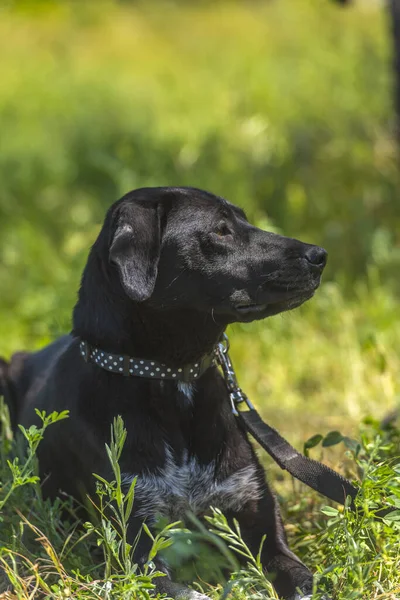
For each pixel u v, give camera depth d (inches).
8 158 644.1
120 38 1236.5
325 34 791.1
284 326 411.2
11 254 505.4
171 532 194.9
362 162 527.8
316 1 850.8
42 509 225.6
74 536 231.0
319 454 292.2
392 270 459.8
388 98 601.0
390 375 343.3
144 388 228.1
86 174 623.2
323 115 611.2
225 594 186.4
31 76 962.7
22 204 591.8
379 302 417.7
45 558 217.3
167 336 228.1
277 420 332.8
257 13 1320.1
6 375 291.4
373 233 480.4
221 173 562.6
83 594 200.8
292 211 508.7
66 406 236.4
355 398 339.3
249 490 229.5
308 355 387.2
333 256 474.9
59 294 433.7
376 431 269.3
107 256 227.8
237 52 1020.5
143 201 227.8
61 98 853.8
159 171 599.2
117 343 229.1
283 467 228.2
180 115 737.0
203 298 228.7
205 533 196.1
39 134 720.3
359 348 376.8
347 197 511.8
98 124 702.5
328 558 215.6
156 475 223.6
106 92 849.5
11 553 207.8
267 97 686.5
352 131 570.3
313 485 225.0
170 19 1332.4
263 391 367.6
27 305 447.8
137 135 665.6
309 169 532.1
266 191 531.5
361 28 768.3
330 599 194.7
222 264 228.1
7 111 817.5
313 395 361.1
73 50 1163.9
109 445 224.8
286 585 211.2
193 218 229.1
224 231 231.3
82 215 559.5
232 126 636.1
